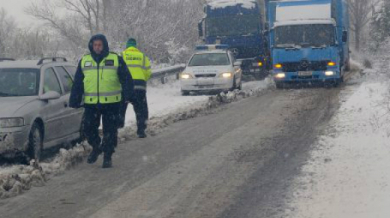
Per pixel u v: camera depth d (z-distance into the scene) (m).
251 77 30.59
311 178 8.34
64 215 6.91
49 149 11.45
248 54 28.66
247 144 11.34
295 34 23.92
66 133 11.14
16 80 10.69
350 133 11.73
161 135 12.72
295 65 23.91
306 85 25.55
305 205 7.03
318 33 23.75
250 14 28.48
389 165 8.67
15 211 7.11
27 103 9.97
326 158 9.59
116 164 9.76
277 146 11.02
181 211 7.00
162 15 31.27
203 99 20.25
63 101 11.01
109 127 9.50
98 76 9.38
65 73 11.70
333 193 7.47
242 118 15.16
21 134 9.54
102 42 9.41
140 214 6.89
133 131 12.90
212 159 10.02
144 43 28.94
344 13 28.31
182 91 22.55
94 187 8.23
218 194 7.75
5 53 23.56
